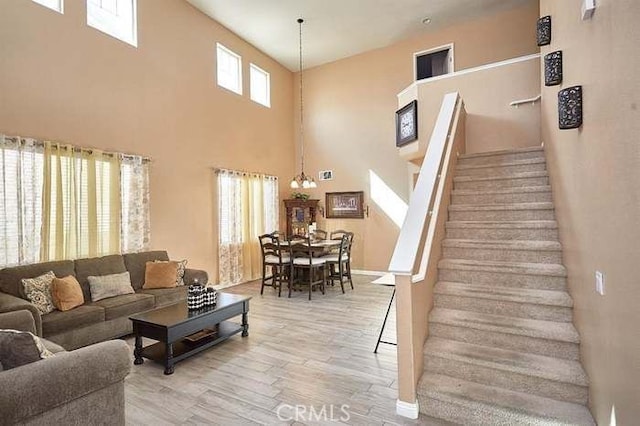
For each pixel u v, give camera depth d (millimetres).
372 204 7539
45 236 3756
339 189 7906
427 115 5613
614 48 1591
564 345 2367
